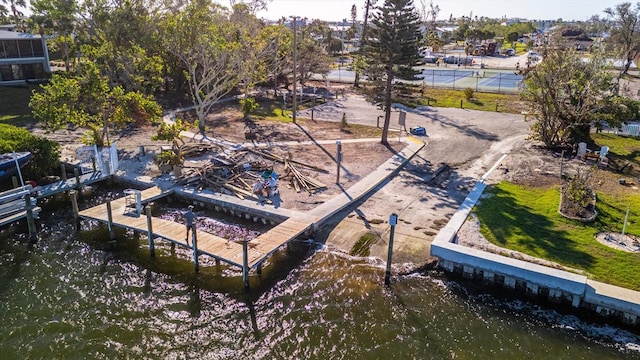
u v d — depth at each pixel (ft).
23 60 172.86
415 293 54.75
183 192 78.89
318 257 61.67
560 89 98.43
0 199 70.33
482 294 54.80
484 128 124.06
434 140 112.57
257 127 122.93
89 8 152.46
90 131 103.35
